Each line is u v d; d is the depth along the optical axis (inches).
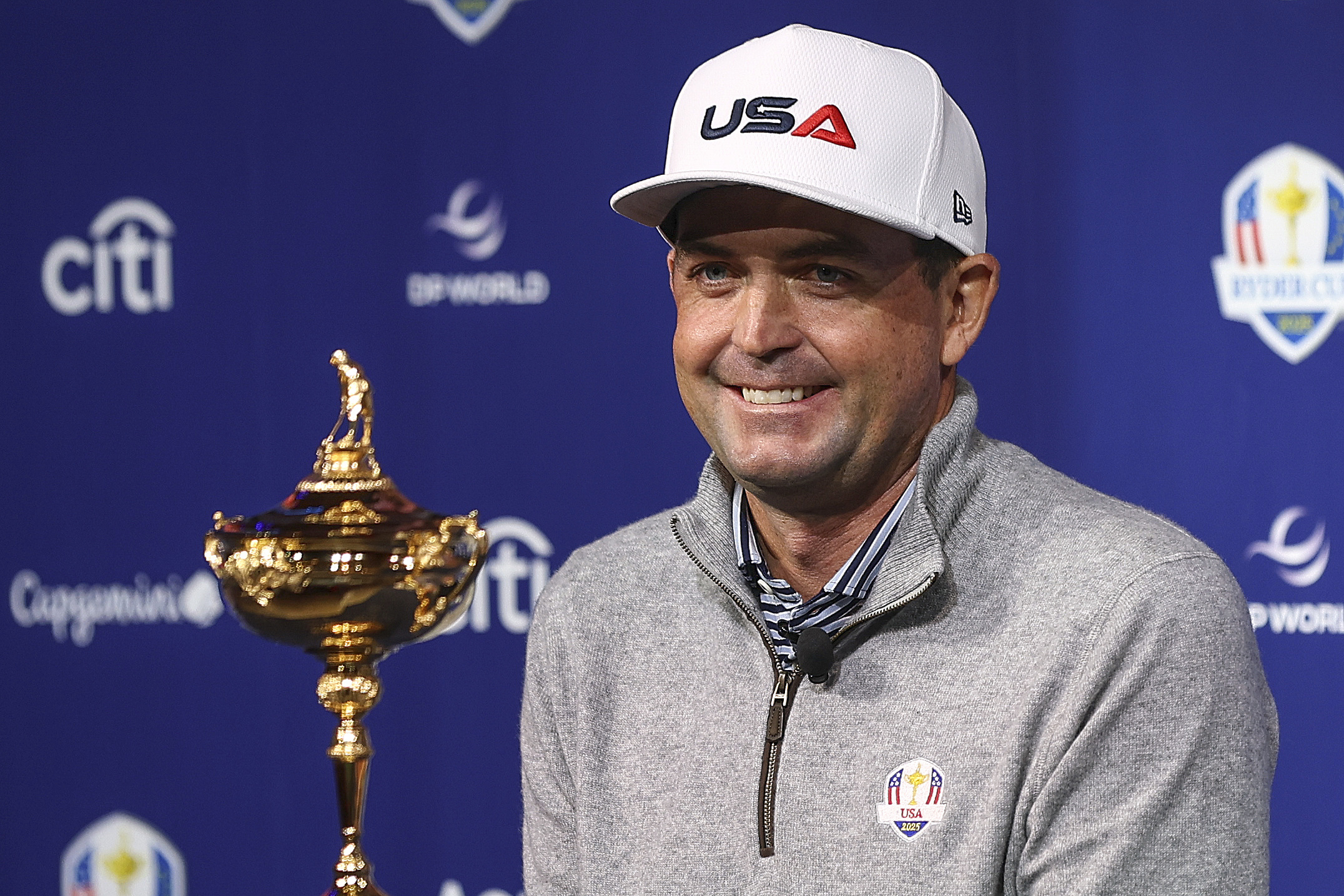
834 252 157.8
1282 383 346.9
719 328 163.6
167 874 382.3
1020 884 158.6
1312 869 346.0
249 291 375.6
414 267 370.9
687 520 180.5
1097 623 155.4
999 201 353.4
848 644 171.0
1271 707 168.2
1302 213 345.1
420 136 369.4
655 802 177.5
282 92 373.1
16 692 385.1
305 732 378.3
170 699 381.4
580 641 190.7
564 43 364.2
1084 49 349.4
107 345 380.5
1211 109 346.9
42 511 382.9
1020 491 174.1
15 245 382.6
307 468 374.0
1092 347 351.6
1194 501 349.4
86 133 379.6
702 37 359.6
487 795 372.2
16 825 386.3
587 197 364.8
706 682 181.2
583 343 366.0
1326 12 342.6
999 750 157.9
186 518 378.9
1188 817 150.6
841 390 162.1
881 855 161.3
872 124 159.6
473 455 369.7
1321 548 345.7
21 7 380.2
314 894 377.7
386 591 163.2
